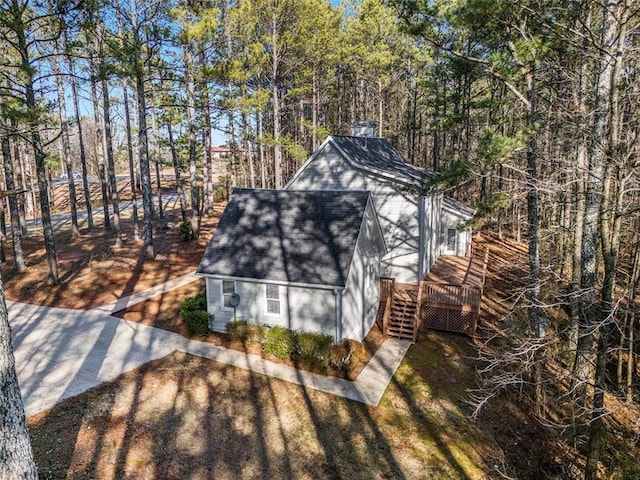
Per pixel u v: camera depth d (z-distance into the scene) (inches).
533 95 450.0
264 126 1628.9
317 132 1124.5
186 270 833.5
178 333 588.4
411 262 751.7
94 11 660.1
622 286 590.9
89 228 1157.7
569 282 409.4
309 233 584.1
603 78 337.7
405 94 1535.4
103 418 392.8
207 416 411.5
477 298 608.7
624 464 383.2
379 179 757.3
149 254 860.0
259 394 455.2
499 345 580.4
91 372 473.1
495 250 1046.4
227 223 636.1
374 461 369.1
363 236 595.2
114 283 755.4
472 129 1312.7
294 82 1224.8
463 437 409.7
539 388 443.8
